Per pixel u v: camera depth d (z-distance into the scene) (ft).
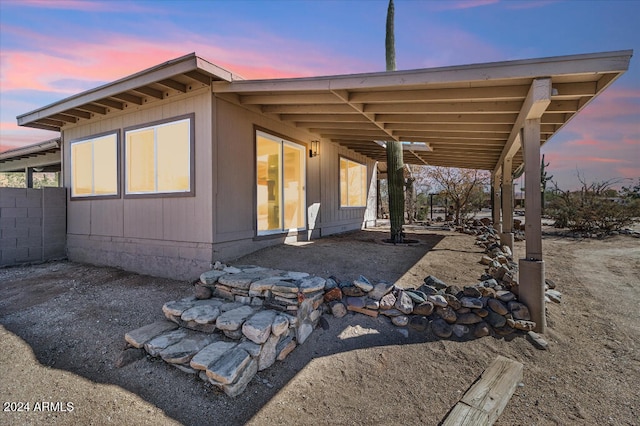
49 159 29.58
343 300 12.14
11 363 9.12
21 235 20.98
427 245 23.15
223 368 8.05
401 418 7.48
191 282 15.79
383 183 75.72
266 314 10.31
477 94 12.16
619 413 7.81
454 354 9.99
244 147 17.35
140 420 7.02
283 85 13.93
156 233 17.47
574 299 14.96
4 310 12.83
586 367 9.61
